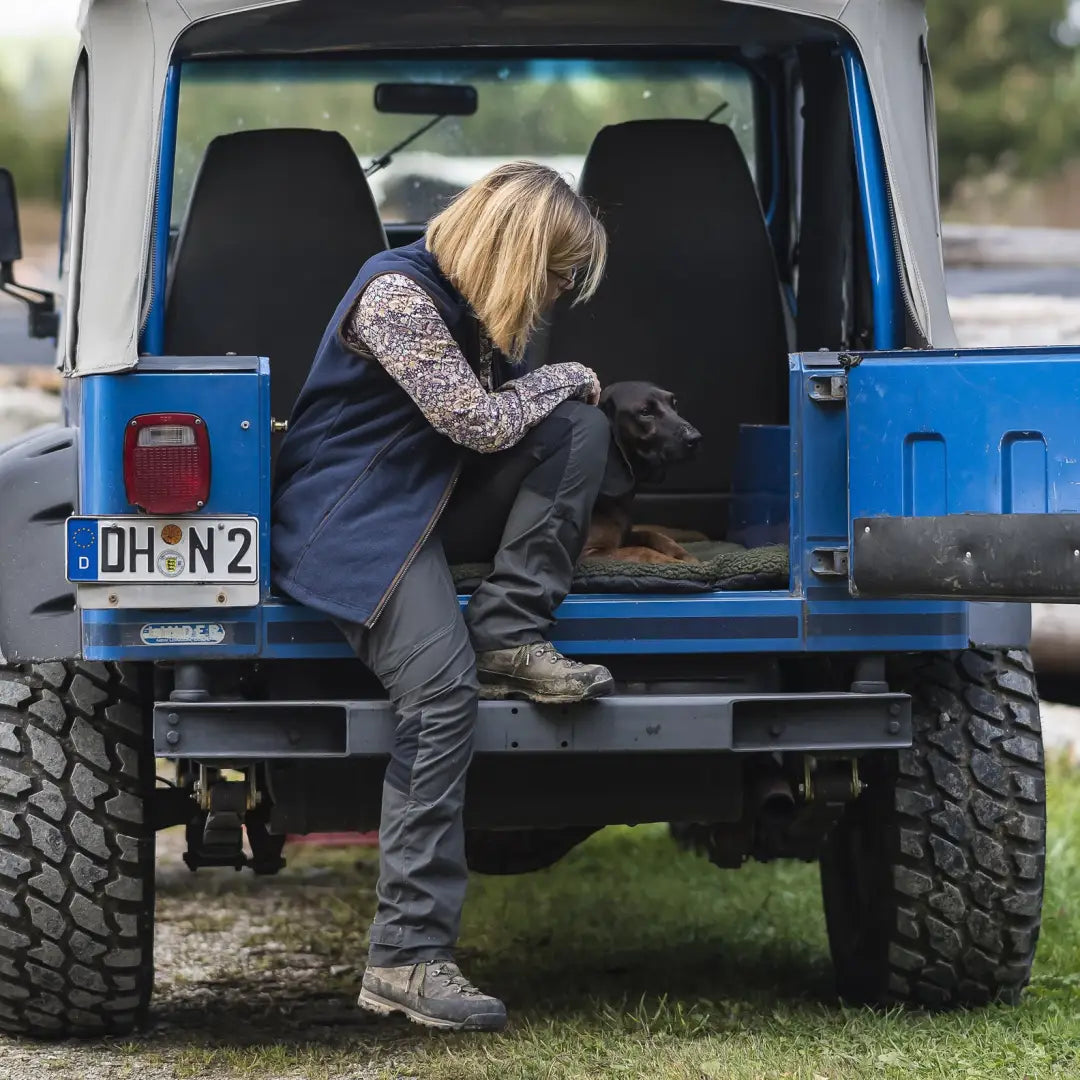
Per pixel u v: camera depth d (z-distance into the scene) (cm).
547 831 1363
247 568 1049
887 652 1102
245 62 1605
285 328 1324
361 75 1638
